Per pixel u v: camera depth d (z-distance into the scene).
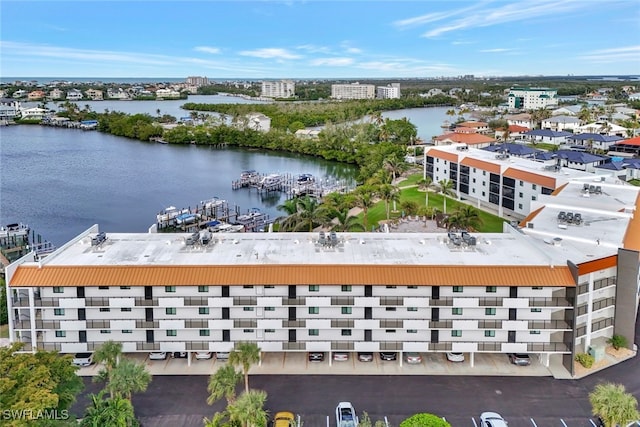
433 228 108.88
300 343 61.78
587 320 63.84
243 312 61.72
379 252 66.25
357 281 59.81
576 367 62.72
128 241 70.06
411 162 194.88
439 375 61.25
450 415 53.81
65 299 60.44
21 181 185.12
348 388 58.59
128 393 51.78
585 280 63.25
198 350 62.06
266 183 172.88
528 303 60.34
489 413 52.44
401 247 68.00
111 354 53.44
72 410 54.53
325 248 67.44
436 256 64.94
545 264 61.56
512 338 61.81
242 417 46.81
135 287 60.41
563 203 89.94
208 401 52.06
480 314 61.53
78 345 61.62
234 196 165.62
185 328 61.69
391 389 58.38
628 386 58.97
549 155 156.50
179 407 55.12
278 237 72.00
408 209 120.44
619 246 68.06
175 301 60.56
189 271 60.69
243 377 58.59
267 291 60.72
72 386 48.91
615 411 47.62
